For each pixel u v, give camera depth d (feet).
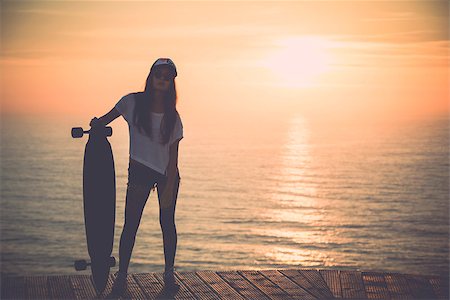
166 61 12.78
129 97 12.91
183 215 485.15
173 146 12.99
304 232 415.44
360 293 13.55
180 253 353.92
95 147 12.62
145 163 12.85
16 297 12.76
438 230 406.21
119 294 13.01
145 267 292.61
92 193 12.49
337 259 337.72
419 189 599.98
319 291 13.61
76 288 13.47
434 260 331.77
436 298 13.28
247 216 477.77
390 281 14.46
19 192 625.41
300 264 327.88
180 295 13.15
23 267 324.80
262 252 354.74
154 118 12.74
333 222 446.60
